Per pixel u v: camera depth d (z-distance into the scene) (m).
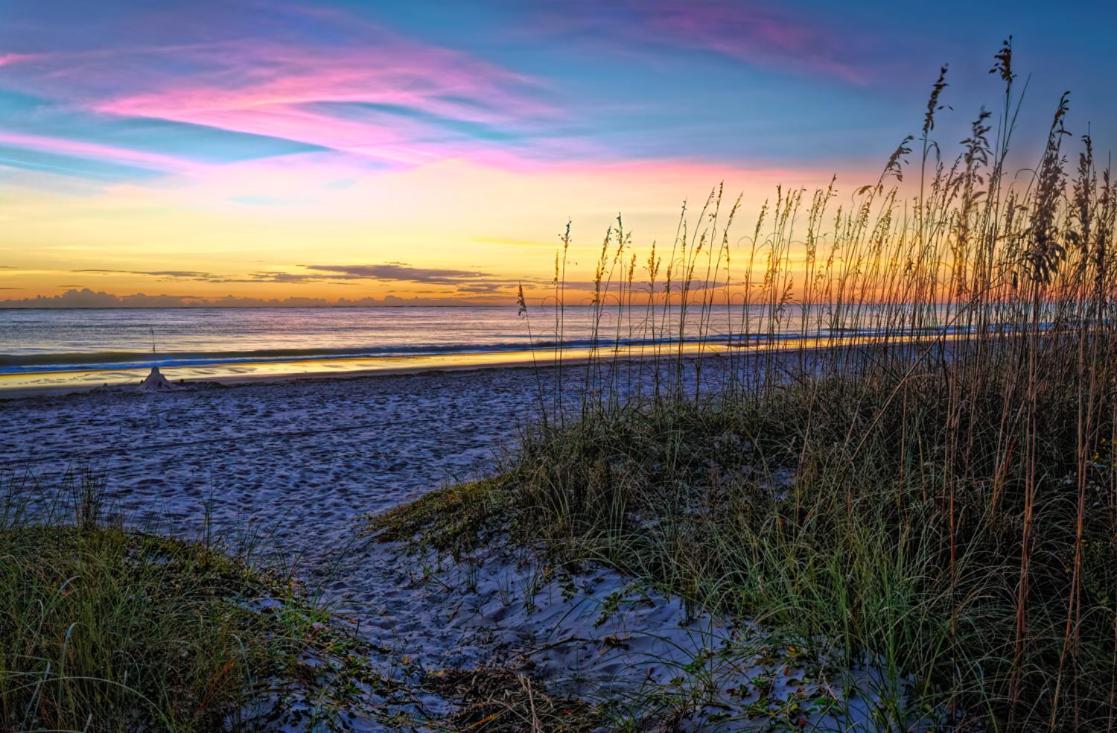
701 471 5.65
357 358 26.02
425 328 56.53
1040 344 4.82
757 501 4.87
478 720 3.19
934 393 5.28
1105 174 4.81
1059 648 3.00
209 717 2.71
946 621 3.11
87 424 11.34
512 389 15.72
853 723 2.77
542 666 3.71
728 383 7.30
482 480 6.78
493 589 4.71
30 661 2.71
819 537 4.23
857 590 3.45
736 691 3.14
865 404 5.90
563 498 5.36
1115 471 3.30
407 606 4.65
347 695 3.20
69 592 3.12
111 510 6.13
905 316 5.89
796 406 6.38
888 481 4.62
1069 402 4.98
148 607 3.26
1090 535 3.62
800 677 3.13
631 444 6.23
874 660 3.11
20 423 11.36
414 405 13.60
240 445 9.88
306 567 5.29
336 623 4.16
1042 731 2.63
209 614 3.46
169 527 6.01
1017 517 3.79
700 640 3.69
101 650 2.76
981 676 2.82
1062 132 3.19
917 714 2.79
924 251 5.65
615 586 4.41
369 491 7.62
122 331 49.03
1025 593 2.69
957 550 3.76
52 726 2.46
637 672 3.50
